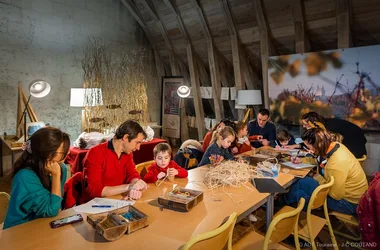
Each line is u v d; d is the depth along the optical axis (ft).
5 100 14.35
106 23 18.17
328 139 6.71
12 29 14.30
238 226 7.29
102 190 5.44
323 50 12.78
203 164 7.96
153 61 21.26
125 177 6.30
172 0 16.06
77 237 3.76
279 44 13.67
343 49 10.99
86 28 17.17
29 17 14.83
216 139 8.27
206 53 17.65
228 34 15.31
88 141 11.17
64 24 16.17
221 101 17.37
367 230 5.06
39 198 4.21
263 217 8.11
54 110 16.11
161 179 6.31
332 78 11.60
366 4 10.09
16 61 14.56
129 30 19.52
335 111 11.78
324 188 5.60
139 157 13.09
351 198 6.51
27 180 4.23
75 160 10.54
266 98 14.61
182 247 3.53
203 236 3.39
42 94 12.00
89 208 4.69
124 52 19.02
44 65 15.56
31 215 4.36
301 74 12.56
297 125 13.41
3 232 3.85
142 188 5.45
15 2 14.29
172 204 4.70
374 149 11.23
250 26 13.96
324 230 7.91
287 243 7.00
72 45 16.58
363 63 10.60
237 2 13.46
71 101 13.42
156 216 4.44
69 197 5.60
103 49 16.38
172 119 20.39
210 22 15.46
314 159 8.02
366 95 10.75
